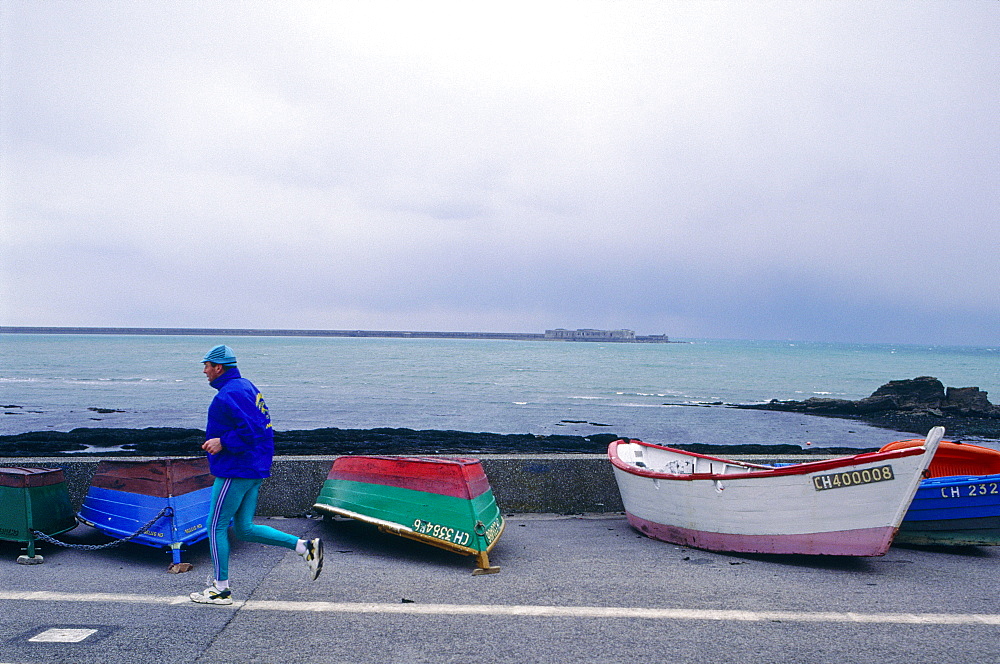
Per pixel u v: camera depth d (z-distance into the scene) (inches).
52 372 2516.0
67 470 276.8
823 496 210.5
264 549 231.1
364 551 229.8
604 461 306.3
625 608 170.2
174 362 3383.4
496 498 301.9
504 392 1929.1
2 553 224.5
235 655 138.4
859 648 144.8
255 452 176.2
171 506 210.4
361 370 2930.6
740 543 227.6
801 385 2501.2
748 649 143.7
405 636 149.7
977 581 199.9
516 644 145.5
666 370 3464.6
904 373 3526.1
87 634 149.6
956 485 236.8
